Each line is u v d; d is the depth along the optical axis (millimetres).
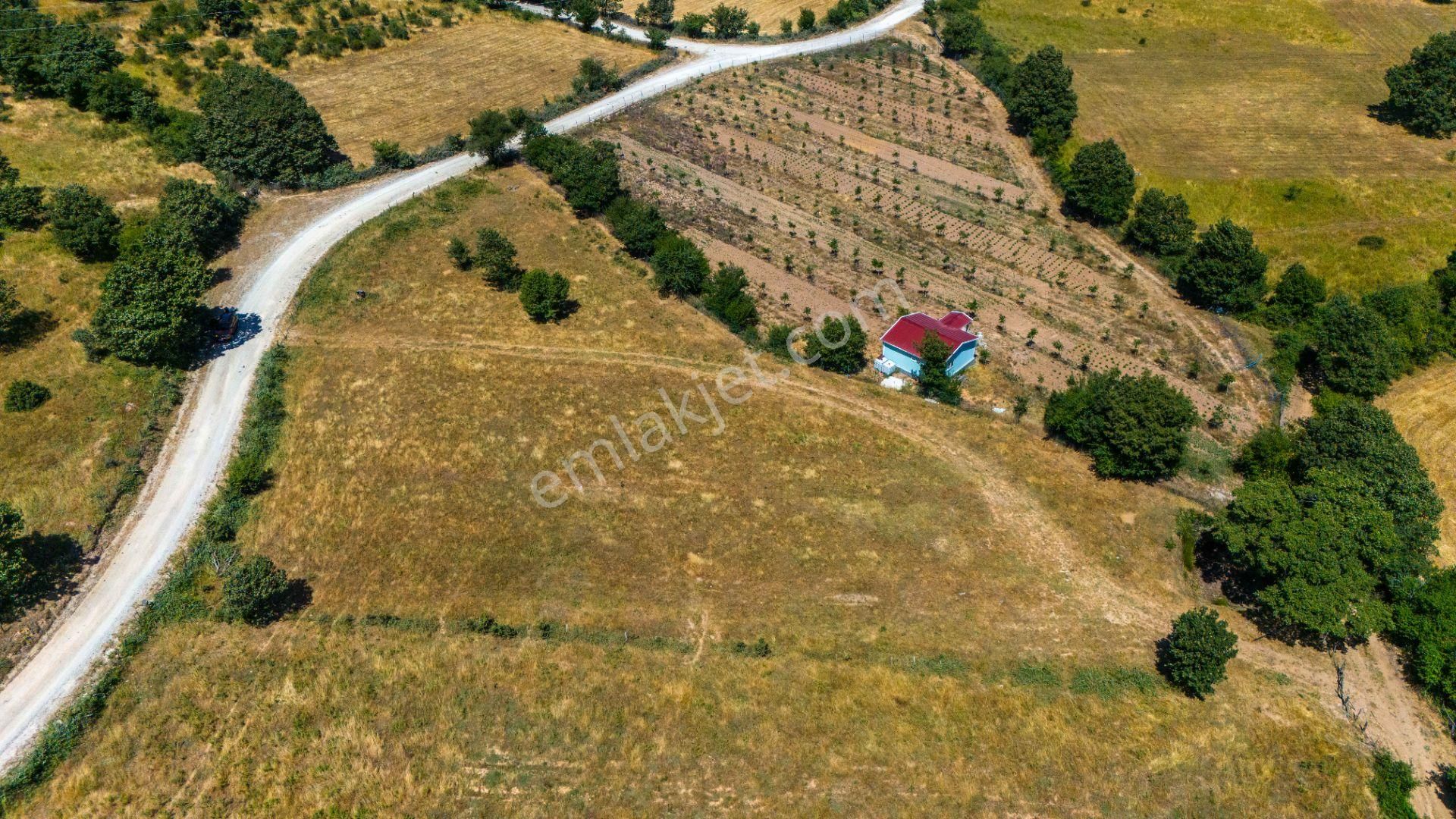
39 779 47281
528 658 54188
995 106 121812
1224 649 52750
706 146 111062
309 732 49750
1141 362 80875
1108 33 143500
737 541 62031
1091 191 97312
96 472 64438
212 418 70375
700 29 139750
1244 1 150375
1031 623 57969
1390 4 148750
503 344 78688
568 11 144000
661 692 52625
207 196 87750
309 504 63375
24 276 79062
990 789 48562
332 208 95688
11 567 53750
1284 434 71500
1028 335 82125
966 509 65188
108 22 116875
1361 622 55031
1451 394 81562
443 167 104188
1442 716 54094
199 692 51531
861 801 47812
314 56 125250
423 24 137625
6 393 69062
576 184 94375
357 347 77375
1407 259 95688
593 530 62312
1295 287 86375
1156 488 67938
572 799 47281
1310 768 50438
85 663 53000
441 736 49938
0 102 98688
